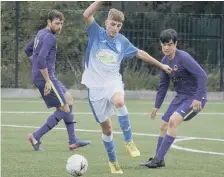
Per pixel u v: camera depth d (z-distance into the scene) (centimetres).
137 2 4856
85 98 4606
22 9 4547
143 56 1641
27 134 2488
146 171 1623
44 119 3155
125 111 1656
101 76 1581
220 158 1888
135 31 4594
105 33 1595
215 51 4631
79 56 4612
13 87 4622
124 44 1619
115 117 3294
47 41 1975
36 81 2027
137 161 1809
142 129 2759
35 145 2011
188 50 4631
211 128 2852
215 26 4612
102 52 1584
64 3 4603
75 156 1525
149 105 4106
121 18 1581
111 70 1586
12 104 4062
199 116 3459
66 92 2069
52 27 2008
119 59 1608
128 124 1669
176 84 1697
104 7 4653
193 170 1650
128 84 4628
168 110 1723
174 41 1652
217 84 4641
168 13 4644
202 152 2023
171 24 4612
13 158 1825
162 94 1744
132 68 4659
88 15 1570
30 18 4556
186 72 1656
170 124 1664
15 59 4584
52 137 2402
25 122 2997
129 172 1606
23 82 4625
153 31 4603
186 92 1680
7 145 2127
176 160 1830
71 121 2034
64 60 4609
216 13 4956
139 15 4584
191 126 2934
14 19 4544
